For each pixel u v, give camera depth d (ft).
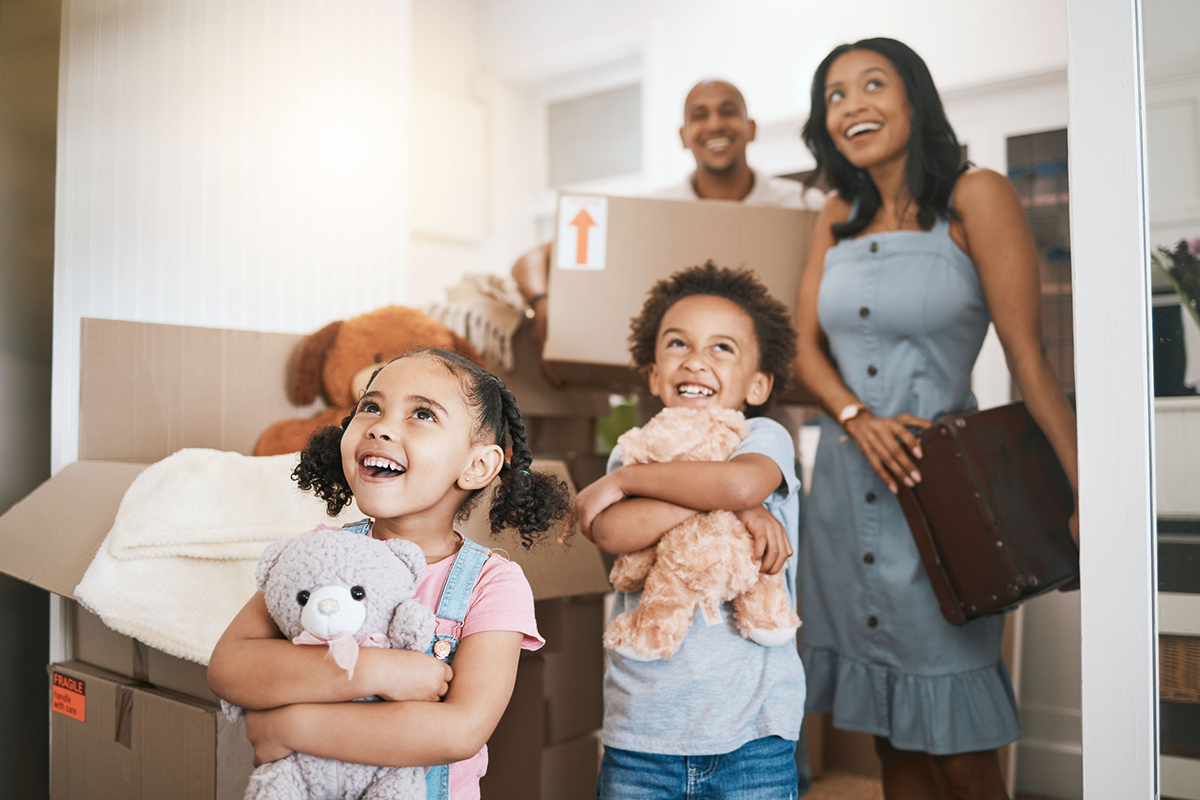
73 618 4.55
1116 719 3.23
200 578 3.59
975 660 5.20
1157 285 3.27
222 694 2.25
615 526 3.59
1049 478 4.98
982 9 7.35
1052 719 6.41
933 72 7.60
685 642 3.43
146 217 5.09
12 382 4.97
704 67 9.03
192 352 5.02
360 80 6.18
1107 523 3.26
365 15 6.21
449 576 2.53
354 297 6.15
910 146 5.46
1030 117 7.18
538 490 2.91
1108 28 3.31
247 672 2.21
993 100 7.35
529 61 10.23
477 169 10.30
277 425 5.16
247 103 5.56
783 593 3.50
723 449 3.72
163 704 3.59
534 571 3.97
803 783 6.10
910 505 5.18
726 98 7.27
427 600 2.50
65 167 4.76
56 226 4.73
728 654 3.41
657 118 9.36
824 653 5.81
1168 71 3.30
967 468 4.85
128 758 3.76
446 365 2.65
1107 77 3.31
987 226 5.24
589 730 5.36
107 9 4.92
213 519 3.74
